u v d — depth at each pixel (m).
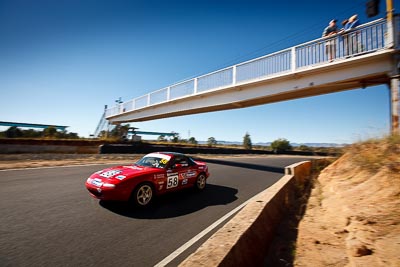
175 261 2.92
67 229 3.74
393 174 4.25
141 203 5.09
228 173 11.01
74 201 5.24
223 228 3.15
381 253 2.68
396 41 7.83
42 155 13.02
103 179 4.89
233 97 14.21
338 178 6.30
